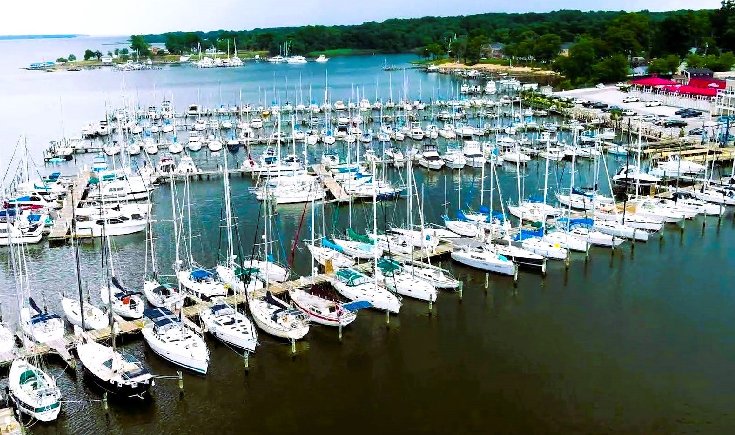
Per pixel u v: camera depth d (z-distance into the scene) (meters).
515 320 57.69
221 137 139.88
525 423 43.94
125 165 109.12
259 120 156.12
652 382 48.06
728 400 45.84
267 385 48.56
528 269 68.25
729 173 102.06
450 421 44.31
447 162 113.19
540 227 74.81
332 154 121.69
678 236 77.31
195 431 43.62
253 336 51.34
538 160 117.19
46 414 43.31
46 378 45.78
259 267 63.66
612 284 64.62
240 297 59.06
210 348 52.94
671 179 98.62
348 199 92.94
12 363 48.16
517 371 49.88
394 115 160.62
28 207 86.25
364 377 49.56
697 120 136.50
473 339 54.66
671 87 162.12
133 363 47.50
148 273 68.06
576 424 43.75
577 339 54.31
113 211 84.62
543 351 52.59
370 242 70.62
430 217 87.25
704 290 63.00
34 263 72.12
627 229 74.75
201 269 62.91
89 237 79.12
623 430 43.03
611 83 195.62
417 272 64.00
